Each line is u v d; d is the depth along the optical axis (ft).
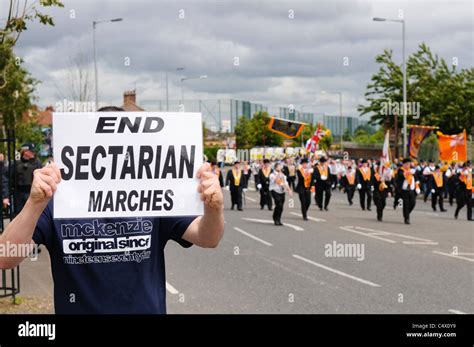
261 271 33.88
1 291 27.27
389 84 128.36
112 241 9.37
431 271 33.27
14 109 69.56
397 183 59.36
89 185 9.30
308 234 50.70
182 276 32.53
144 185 9.41
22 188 40.40
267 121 218.79
